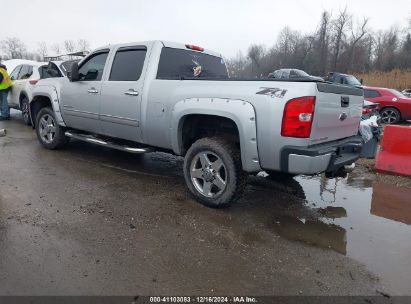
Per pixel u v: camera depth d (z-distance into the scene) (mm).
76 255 3020
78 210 3908
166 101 4293
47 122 6465
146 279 2750
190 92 4047
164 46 4746
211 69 5441
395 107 13266
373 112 8344
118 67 5070
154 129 4516
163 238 3385
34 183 4699
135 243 3266
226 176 3891
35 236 3299
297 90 3354
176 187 4809
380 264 3121
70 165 5629
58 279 2695
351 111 4145
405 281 2883
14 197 4184
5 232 3350
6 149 6500
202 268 2932
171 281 2742
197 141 4082
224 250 3230
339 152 3877
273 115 3432
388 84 31469
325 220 4020
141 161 6070
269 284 2766
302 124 3340
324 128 3625
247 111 3561
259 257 3145
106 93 5074
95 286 2637
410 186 5355
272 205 4391
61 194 4355
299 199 4668
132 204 4148
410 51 58469
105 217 3770
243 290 2680
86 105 5473
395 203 4641
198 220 3811
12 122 9828
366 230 3803
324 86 3459
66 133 6055
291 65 57688
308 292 2691
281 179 5348
